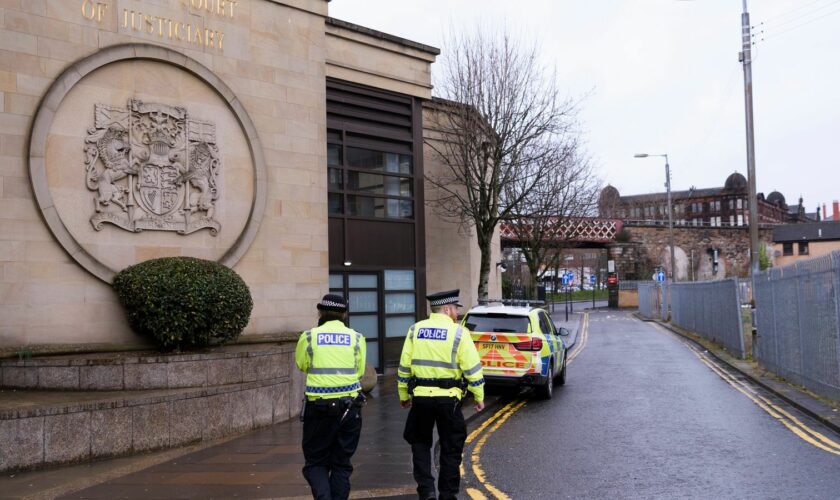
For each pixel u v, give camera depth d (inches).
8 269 389.4
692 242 2647.6
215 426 372.2
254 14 520.1
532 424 438.6
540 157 949.8
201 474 298.7
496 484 297.0
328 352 248.4
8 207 390.9
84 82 424.5
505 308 555.2
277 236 524.1
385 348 681.6
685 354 891.4
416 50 723.4
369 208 681.6
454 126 819.4
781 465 319.0
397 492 275.0
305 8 553.0
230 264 487.8
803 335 535.5
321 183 555.5
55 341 403.2
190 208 468.4
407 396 274.2
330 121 652.7
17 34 398.6
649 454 347.3
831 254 457.1
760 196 4894.2
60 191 410.0
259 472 301.6
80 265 413.7
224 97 491.8
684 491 279.1
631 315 1959.9
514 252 2038.6
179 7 474.0
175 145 463.2
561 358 610.9
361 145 676.7
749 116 817.5
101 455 323.3
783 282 597.0
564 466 326.6
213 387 383.6
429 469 263.4
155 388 378.3
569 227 1529.3
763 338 691.4
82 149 420.2
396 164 711.1
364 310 667.4
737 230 2736.2
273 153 526.0
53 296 404.8
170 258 430.9
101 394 355.9
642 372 701.9
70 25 420.2
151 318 401.1
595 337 1202.0
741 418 442.6
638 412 470.9
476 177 822.5
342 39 668.1
